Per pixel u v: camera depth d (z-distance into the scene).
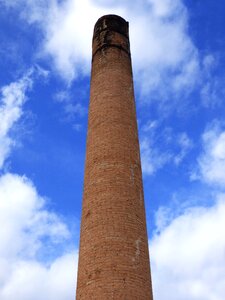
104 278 12.09
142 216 14.10
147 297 12.30
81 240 13.69
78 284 12.77
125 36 19.64
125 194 14.05
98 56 18.73
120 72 17.86
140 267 12.69
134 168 15.08
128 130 16.02
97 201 13.91
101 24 19.69
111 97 16.75
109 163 14.72
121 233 13.05
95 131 16.02
